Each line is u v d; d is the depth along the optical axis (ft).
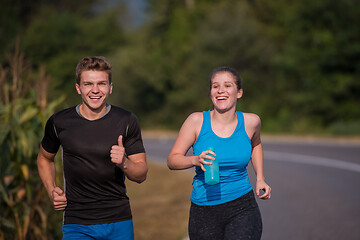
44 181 14.38
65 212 13.69
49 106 22.06
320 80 128.36
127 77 163.63
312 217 29.96
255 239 14.07
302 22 131.54
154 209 35.73
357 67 124.06
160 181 48.88
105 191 13.44
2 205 19.85
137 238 27.37
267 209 32.58
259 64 142.00
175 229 29.07
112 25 188.55
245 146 14.52
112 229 13.46
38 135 21.03
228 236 14.06
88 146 13.19
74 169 13.34
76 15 191.42
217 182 13.78
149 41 183.83
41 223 20.75
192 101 154.81
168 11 183.01
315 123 126.93
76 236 13.38
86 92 13.24
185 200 38.45
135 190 45.11
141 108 166.91
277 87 138.21
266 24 156.76
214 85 14.60
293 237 25.52
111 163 13.34
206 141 14.49
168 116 160.15
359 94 127.34
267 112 133.90
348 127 108.68
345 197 36.29
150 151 82.12
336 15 126.31
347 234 25.88
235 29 142.92
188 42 166.09
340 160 59.06
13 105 20.61
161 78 161.58
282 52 144.87
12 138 19.60
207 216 14.44
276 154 69.21
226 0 158.20
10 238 19.62
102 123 13.43
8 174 19.62
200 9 169.89
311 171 50.93
